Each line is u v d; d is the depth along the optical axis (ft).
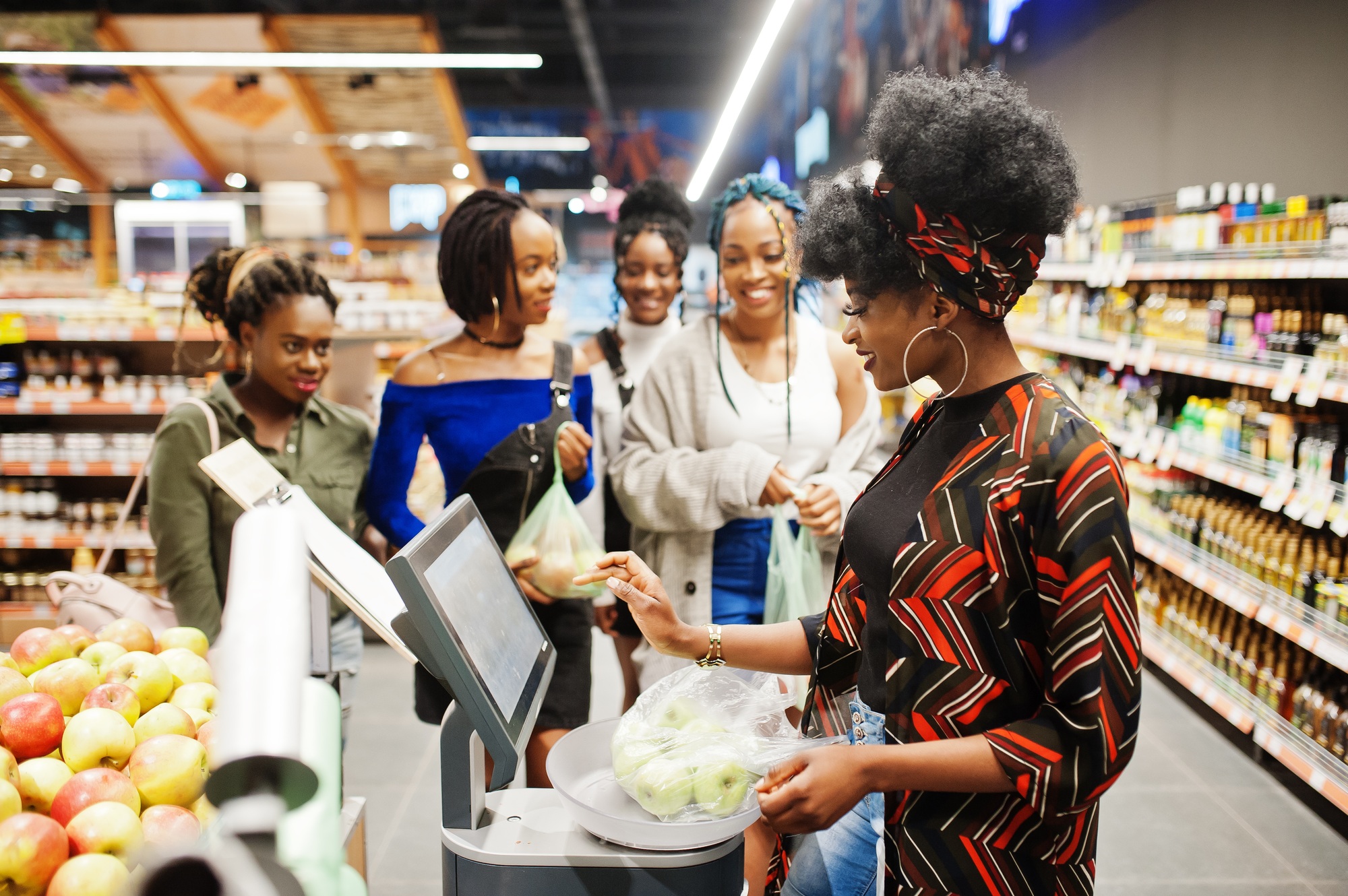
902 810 3.59
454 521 4.09
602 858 3.70
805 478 7.26
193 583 6.81
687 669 4.47
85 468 15.49
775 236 6.84
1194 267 12.17
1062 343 16.75
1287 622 10.19
